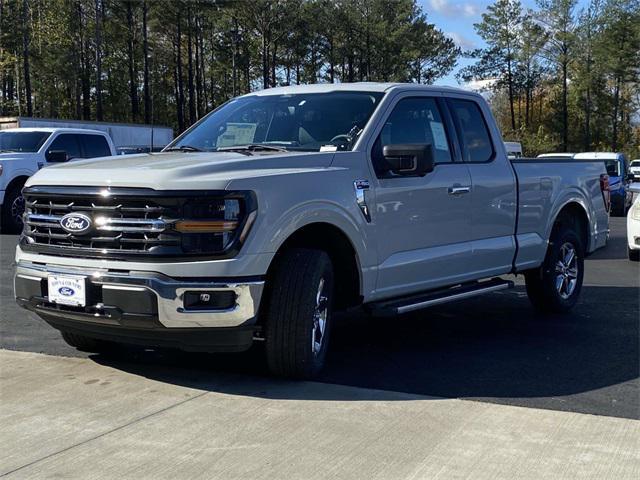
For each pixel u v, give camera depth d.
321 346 5.24
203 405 4.64
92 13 62.12
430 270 6.05
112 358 5.76
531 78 74.31
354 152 5.52
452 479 3.60
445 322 7.40
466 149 6.61
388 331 6.96
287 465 3.75
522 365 5.75
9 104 61.03
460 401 4.79
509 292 9.20
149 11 64.06
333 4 71.00
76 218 4.82
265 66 68.81
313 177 5.09
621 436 4.18
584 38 68.62
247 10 67.38
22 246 5.18
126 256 4.65
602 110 73.31
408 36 72.44
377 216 5.54
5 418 4.41
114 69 66.75
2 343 6.21
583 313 7.89
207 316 4.59
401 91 6.13
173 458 3.83
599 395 4.98
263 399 4.77
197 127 6.53
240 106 6.52
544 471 3.70
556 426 4.33
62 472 3.67
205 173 4.77
